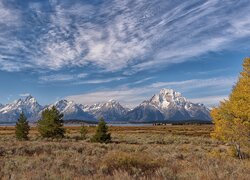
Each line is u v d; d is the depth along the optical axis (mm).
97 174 9828
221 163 13133
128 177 8781
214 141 44562
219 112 20016
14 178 9203
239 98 18016
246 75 18391
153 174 10039
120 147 25688
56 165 11852
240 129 17797
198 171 9695
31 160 13961
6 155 17375
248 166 12047
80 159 14102
